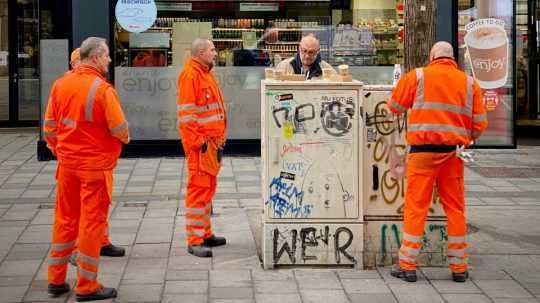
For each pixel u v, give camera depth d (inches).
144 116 517.3
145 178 449.7
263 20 522.3
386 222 279.9
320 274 273.1
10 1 681.6
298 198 275.0
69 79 246.7
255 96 523.2
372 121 276.8
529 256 297.1
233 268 279.3
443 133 257.6
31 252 300.4
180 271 275.9
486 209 374.9
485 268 282.0
